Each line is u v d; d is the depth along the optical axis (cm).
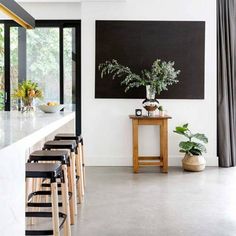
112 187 481
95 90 624
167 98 624
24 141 198
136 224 344
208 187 479
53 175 255
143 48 621
